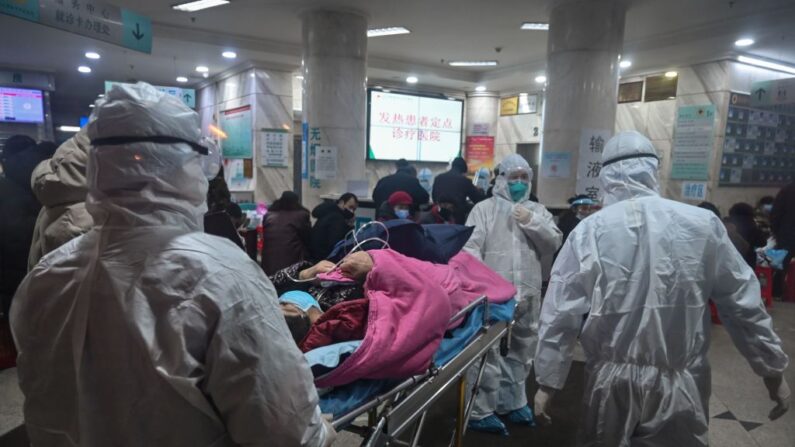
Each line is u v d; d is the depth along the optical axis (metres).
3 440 2.15
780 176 7.05
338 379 1.12
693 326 1.39
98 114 0.78
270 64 7.01
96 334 0.77
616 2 4.36
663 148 6.73
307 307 1.50
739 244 4.09
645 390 1.40
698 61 6.25
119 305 0.75
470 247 2.43
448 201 4.00
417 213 3.96
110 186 0.78
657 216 1.45
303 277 1.70
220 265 0.78
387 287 1.42
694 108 6.36
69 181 1.63
